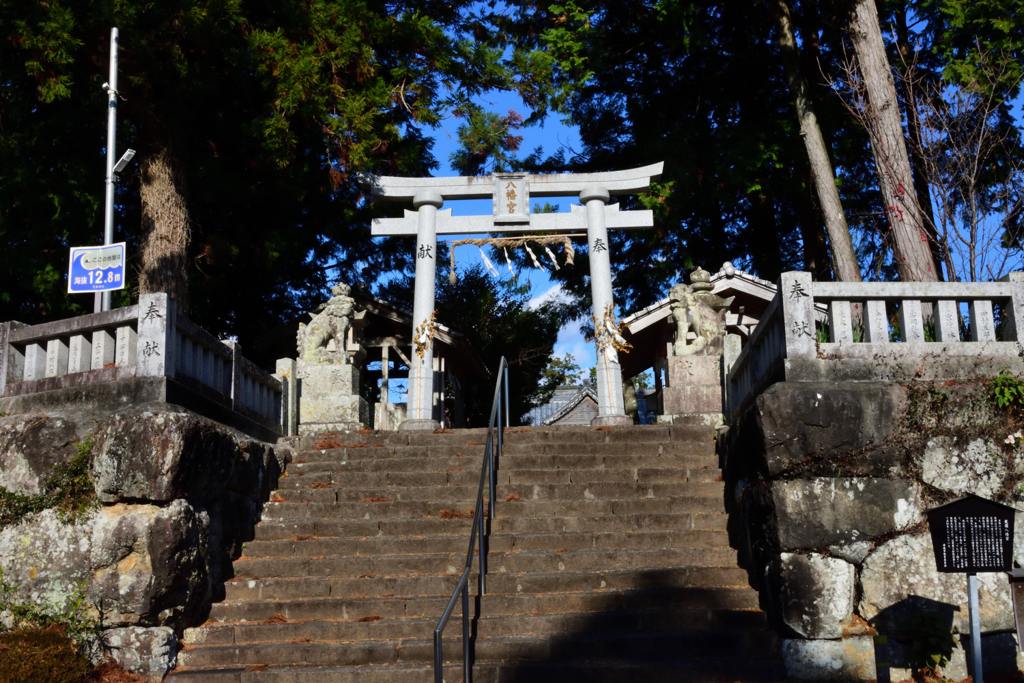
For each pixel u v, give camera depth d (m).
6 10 11.37
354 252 20.72
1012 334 7.21
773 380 7.55
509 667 6.30
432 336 12.65
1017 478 6.66
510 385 24.72
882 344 7.10
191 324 8.07
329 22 13.66
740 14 19.27
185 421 6.91
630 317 15.32
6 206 14.45
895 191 11.72
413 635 6.95
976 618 5.64
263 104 14.94
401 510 8.61
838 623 6.34
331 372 12.35
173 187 13.77
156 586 6.62
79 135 14.81
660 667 6.27
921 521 6.58
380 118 14.62
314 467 9.52
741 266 22.69
